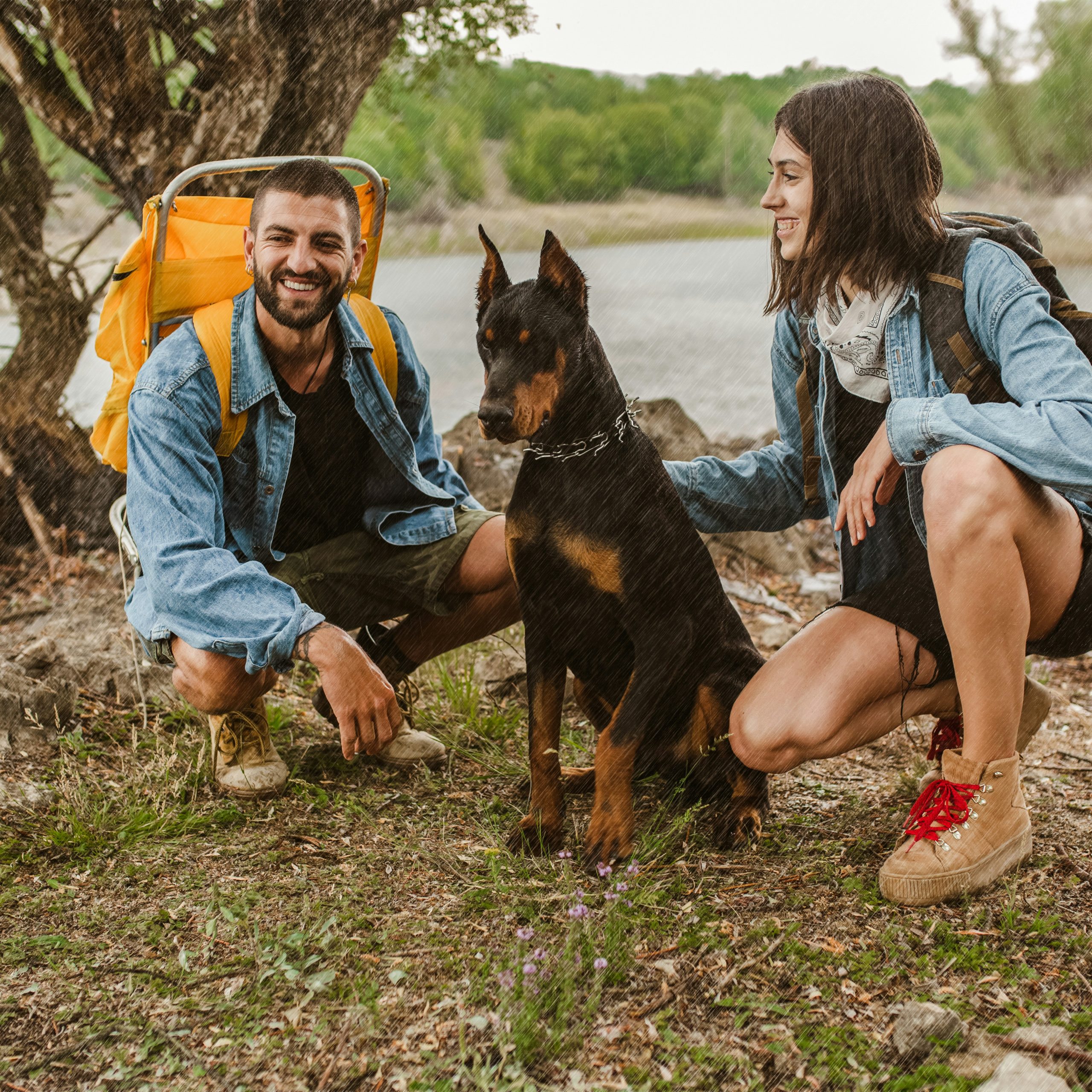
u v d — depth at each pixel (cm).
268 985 168
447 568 251
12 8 343
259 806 234
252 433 233
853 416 220
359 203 249
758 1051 152
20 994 166
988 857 191
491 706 303
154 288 232
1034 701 221
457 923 187
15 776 240
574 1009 162
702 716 225
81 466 429
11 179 406
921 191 193
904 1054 150
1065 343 183
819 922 186
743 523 245
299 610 210
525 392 199
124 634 330
